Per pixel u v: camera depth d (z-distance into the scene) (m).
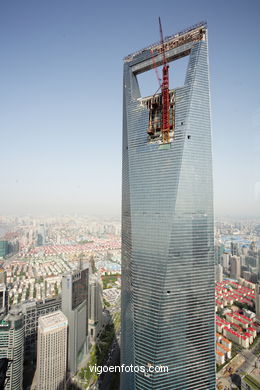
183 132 96.94
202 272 92.94
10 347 106.44
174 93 102.75
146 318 90.94
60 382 115.12
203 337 89.69
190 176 95.50
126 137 116.31
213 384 88.31
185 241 92.38
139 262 97.19
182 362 86.25
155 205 97.69
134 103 114.44
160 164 99.81
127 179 111.69
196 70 100.75
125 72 124.81
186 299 89.94
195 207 94.75
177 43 108.75
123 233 117.50
